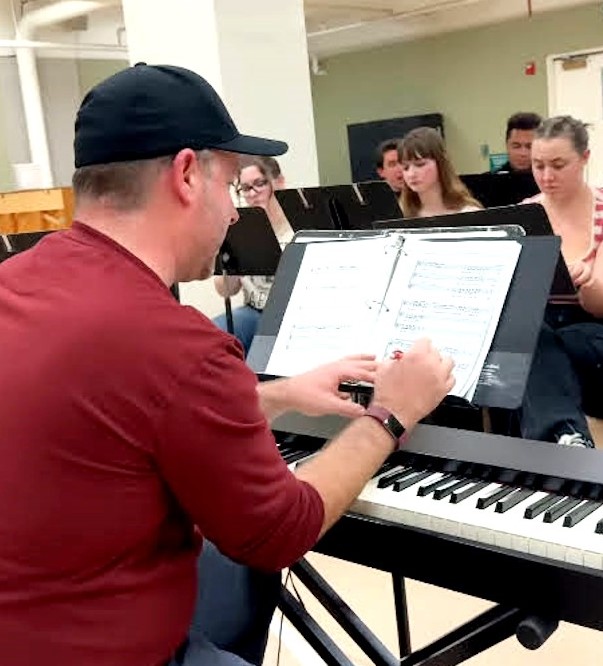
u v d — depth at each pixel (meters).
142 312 0.93
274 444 1.01
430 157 3.20
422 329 1.35
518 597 1.08
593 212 2.56
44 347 0.92
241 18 4.12
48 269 0.99
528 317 1.26
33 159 7.71
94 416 0.91
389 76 10.05
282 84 4.31
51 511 0.91
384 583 2.35
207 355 0.93
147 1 4.26
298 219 2.92
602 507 1.12
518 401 1.22
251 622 1.33
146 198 0.99
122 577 0.95
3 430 0.92
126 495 0.93
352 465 1.10
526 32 8.78
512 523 1.10
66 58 8.27
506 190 3.33
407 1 8.27
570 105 8.63
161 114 0.97
